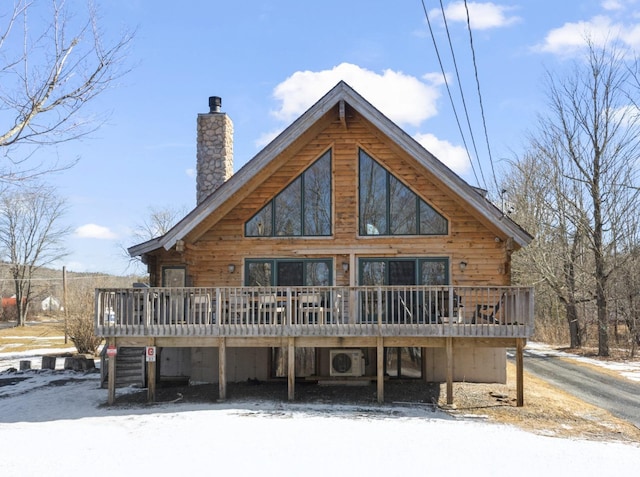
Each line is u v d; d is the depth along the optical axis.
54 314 82.00
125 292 15.45
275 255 17.67
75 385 19.55
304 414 13.59
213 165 20.12
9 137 11.11
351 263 17.42
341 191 17.62
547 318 40.84
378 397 14.95
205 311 15.39
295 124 16.28
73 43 11.71
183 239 16.83
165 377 18.86
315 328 15.04
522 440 11.66
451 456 10.46
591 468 9.96
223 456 10.30
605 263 28.64
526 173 35.84
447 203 17.34
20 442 11.28
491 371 17.48
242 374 18.00
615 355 27.97
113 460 10.05
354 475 9.40
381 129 16.23
